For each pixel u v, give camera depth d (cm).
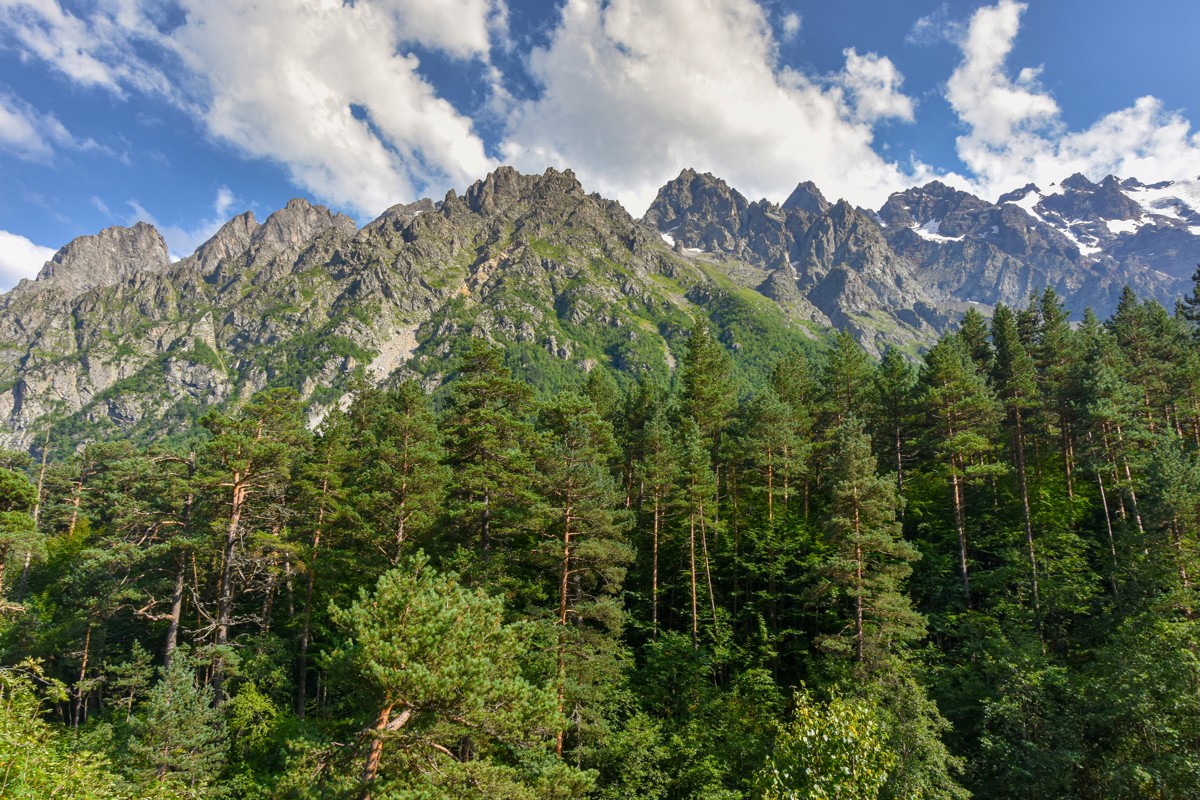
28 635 4053
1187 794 2072
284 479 3859
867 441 3259
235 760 2856
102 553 3322
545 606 3166
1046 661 2781
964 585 3522
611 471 4628
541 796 1731
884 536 2916
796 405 5025
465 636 1583
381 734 1488
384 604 1579
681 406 4897
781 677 3447
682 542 3953
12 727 1287
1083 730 2472
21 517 3116
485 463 3150
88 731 3178
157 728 2450
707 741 2805
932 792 2186
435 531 3164
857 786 1633
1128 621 2702
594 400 5259
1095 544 3706
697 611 3831
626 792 2494
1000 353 4759
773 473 4438
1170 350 4897
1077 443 4328
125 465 3609
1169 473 3125
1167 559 3012
